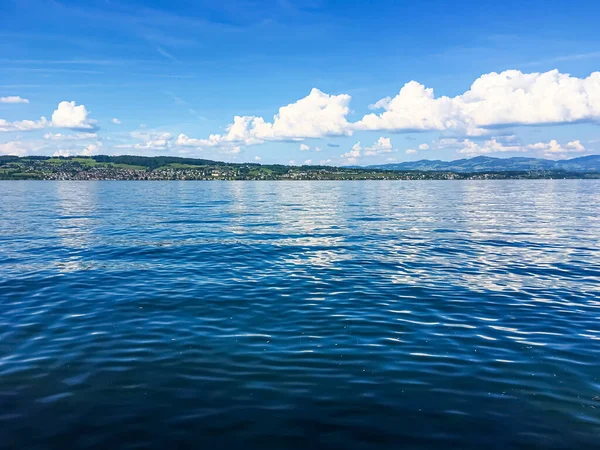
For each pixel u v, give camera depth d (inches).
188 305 471.8
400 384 292.8
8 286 551.5
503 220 1402.6
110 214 1585.9
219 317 432.1
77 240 943.7
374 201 2423.7
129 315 437.4
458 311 454.6
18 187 4475.9
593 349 354.9
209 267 675.4
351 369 315.0
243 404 266.1
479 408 263.6
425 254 791.1
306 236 1020.5
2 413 255.1
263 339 372.8
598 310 461.1
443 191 3821.4
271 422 247.4
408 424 246.4
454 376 305.3
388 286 557.9
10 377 300.7
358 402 269.4
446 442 230.5
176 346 356.2
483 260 735.7
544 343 367.9
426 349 352.8
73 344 360.2
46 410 258.8
